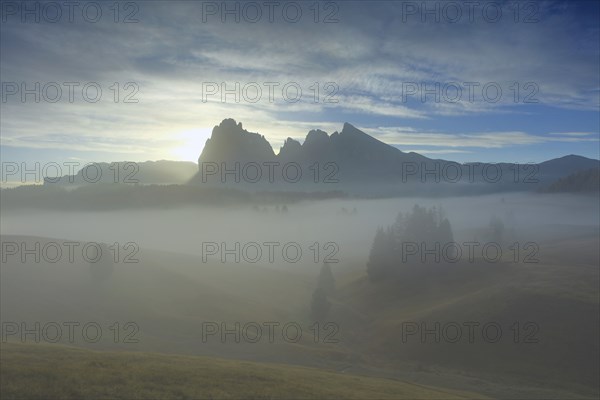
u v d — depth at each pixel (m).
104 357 34.91
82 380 25.86
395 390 39.09
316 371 47.72
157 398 24.50
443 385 56.94
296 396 29.19
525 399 52.44
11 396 22.30
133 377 27.98
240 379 31.95
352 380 42.09
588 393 55.53
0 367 26.88
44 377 25.66
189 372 31.77
